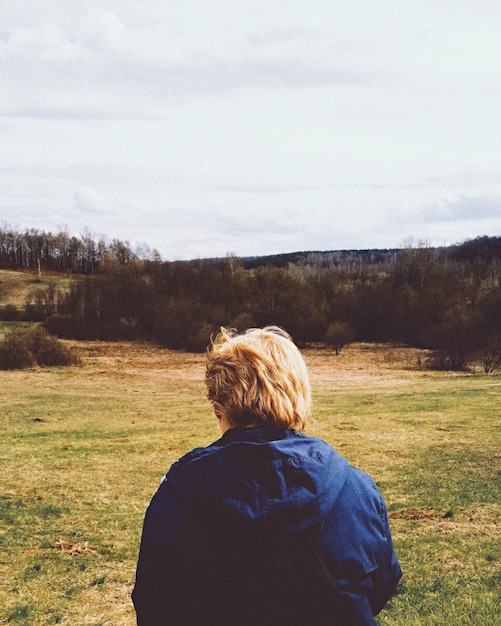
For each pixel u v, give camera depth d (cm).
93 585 754
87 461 1652
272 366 155
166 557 138
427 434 1952
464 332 5119
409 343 7675
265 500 136
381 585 148
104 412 2920
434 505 1086
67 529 1002
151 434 2189
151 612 141
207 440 2020
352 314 8031
